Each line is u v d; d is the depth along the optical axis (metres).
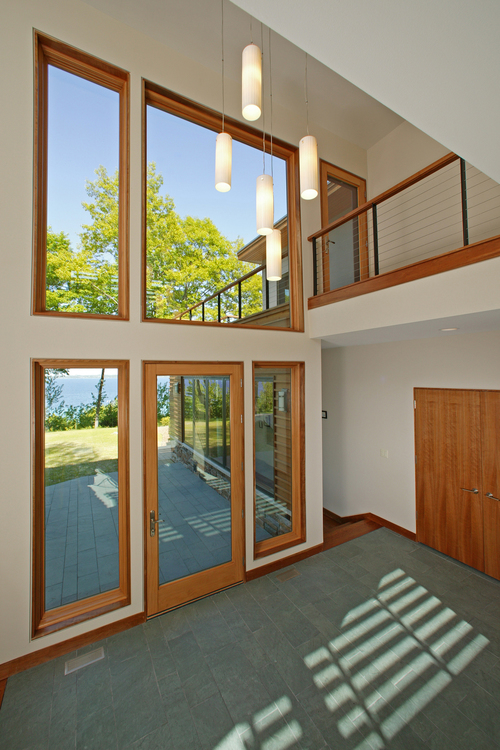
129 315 2.88
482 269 2.39
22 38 2.48
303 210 4.06
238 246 3.69
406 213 4.54
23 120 2.48
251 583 3.38
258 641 2.62
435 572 3.54
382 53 0.98
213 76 3.35
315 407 4.02
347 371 5.24
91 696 2.19
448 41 0.90
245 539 3.43
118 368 2.89
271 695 2.18
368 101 4.04
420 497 4.16
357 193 4.90
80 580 2.72
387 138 4.69
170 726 2.00
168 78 3.10
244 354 3.49
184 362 3.13
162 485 3.03
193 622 2.84
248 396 3.51
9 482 2.42
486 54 0.93
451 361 3.81
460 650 2.52
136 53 2.93
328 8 0.85
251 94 1.78
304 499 3.86
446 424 3.86
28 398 2.48
